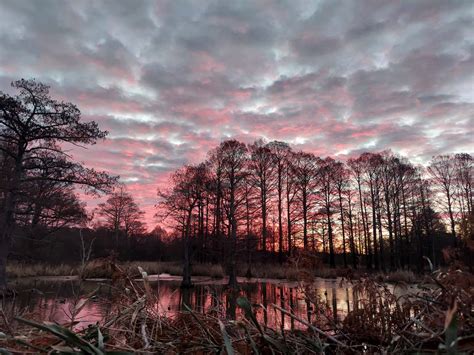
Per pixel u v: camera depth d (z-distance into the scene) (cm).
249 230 3488
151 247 4916
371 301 208
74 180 2114
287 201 4300
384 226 4266
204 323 190
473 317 150
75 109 2081
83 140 2105
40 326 113
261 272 2834
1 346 138
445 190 3859
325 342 183
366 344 174
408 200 4119
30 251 2566
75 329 179
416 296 187
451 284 172
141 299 185
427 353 140
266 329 182
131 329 180
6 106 1892
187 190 2934
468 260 202
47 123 2056
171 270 3138
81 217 2203
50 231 2498
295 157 4378
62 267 2417
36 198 2044
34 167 2077
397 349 156
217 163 3225
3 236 1955
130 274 217
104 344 135
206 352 176
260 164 4069
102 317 192
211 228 3669
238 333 182
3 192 1994
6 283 1761
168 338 183
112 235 5109
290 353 160
